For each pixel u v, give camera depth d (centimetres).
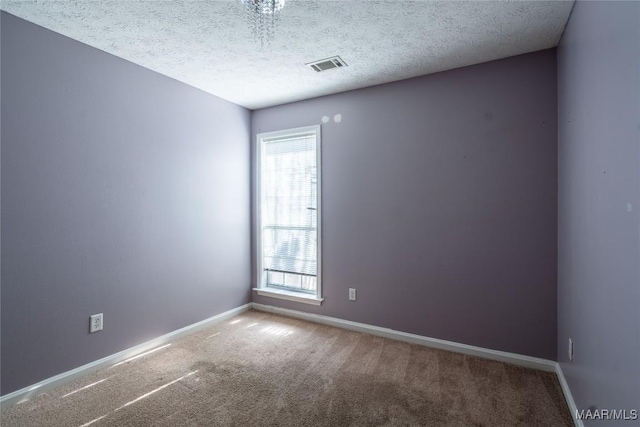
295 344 277
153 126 270
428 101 272
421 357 251
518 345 238
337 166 316
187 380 219
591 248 150
